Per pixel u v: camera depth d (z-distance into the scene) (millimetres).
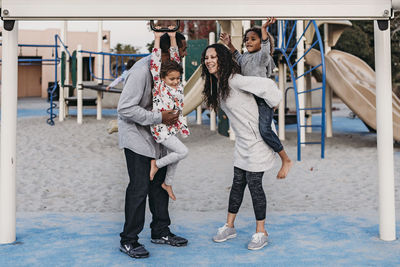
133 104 3004
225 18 3004
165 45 3160
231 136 10586
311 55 10430
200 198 5406
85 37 30031
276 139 3236
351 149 9273
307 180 6438
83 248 3201
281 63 10766
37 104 22297
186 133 3250
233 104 3213
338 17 3039
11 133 3293
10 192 3305
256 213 3260
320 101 22484
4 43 3248
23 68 32219
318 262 2895
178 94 3189
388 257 2994
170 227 3824
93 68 30203
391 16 3055
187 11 2975
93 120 13633
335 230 3670
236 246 3264
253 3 2994
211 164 7930
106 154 9016
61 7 2953
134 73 3053
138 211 3072
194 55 12281
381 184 3406
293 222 3947
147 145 3100
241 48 9648
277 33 11320
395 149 9250
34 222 3967
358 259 2955
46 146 9648
